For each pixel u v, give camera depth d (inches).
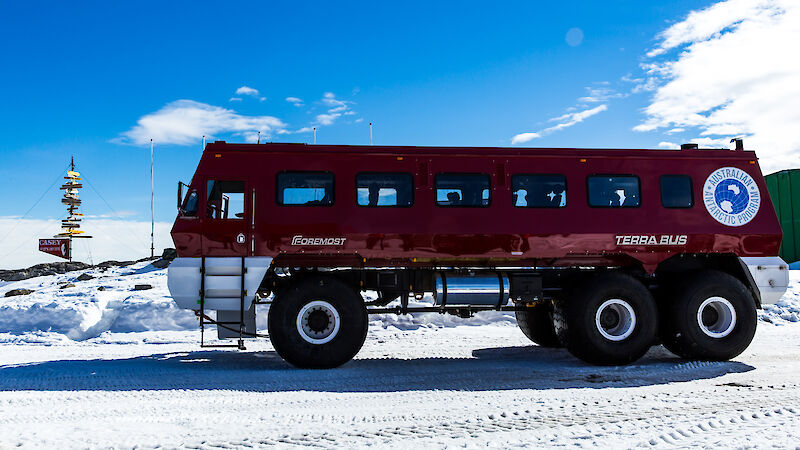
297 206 348.8
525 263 376.2
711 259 392.2
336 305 340.5
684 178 380.8
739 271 384.8
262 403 251.8
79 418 225.5
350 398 261.6
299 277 353.1
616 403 246.8
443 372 327.0
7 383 297.3
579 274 377.4
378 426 211.8
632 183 375.9
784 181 1005.8
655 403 246.4
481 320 532.7
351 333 339.9
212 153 350.6
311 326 339.9
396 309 369.4
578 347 350.6
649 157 379.9
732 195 383.6
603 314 357.4
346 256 357.1
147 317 530.6
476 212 358.9
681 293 364.8
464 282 367.2
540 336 423.2
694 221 376.2
